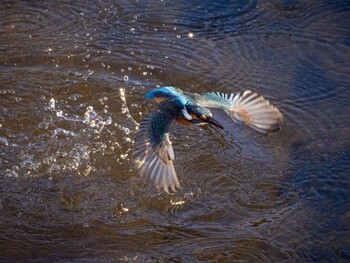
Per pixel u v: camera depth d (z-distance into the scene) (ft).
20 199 34.24
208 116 25.14
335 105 41.45
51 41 46.34
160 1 50.67
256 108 24.02
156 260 30.91
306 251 31.83
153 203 34.40
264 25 48.65
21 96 41.34
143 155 24.16
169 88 26.53
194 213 33.91
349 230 33.01
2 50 45.24
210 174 36.32
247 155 37.73
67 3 50.26
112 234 32.42
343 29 48.19
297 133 39.29
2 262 30.45
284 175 36.40
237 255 31.42
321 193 35.22
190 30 48.03
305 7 50.37
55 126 39.24
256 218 33.73
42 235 32.12
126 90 42.37
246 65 44.83
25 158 36.96
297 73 44.16
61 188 35.14
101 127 39.40
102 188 35.27
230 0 50.67
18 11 49.26
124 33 47.50
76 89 42.24
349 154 37.76
